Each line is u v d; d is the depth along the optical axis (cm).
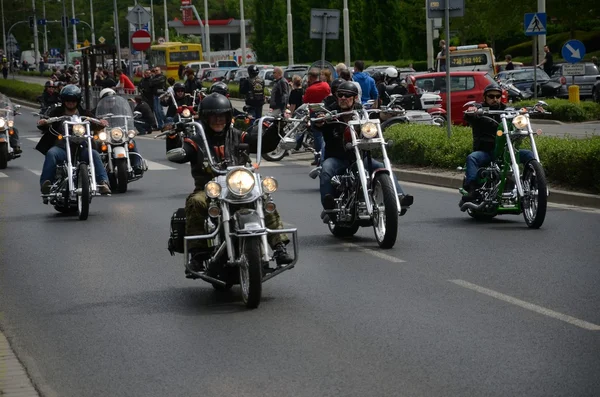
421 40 10231
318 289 1252
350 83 1575
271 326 1068
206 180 1202
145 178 2784
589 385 830
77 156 2022
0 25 17700
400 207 1548
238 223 1127
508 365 895
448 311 1111
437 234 1659
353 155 1594
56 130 2014
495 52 10225
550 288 1216
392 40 10325
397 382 855
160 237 1731
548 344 963
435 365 902
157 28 19175
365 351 956
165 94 3400
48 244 1694
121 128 2441
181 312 1152
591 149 2017
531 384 838
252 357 949
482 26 8894
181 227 1227
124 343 1022
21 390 864
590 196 1959
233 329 1060
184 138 1202
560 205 1988
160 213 2050
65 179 1988
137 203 2225
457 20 9169
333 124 1584
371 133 1519
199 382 878
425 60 10225
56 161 1997
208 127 1198
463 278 1291
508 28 8731
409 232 1691
